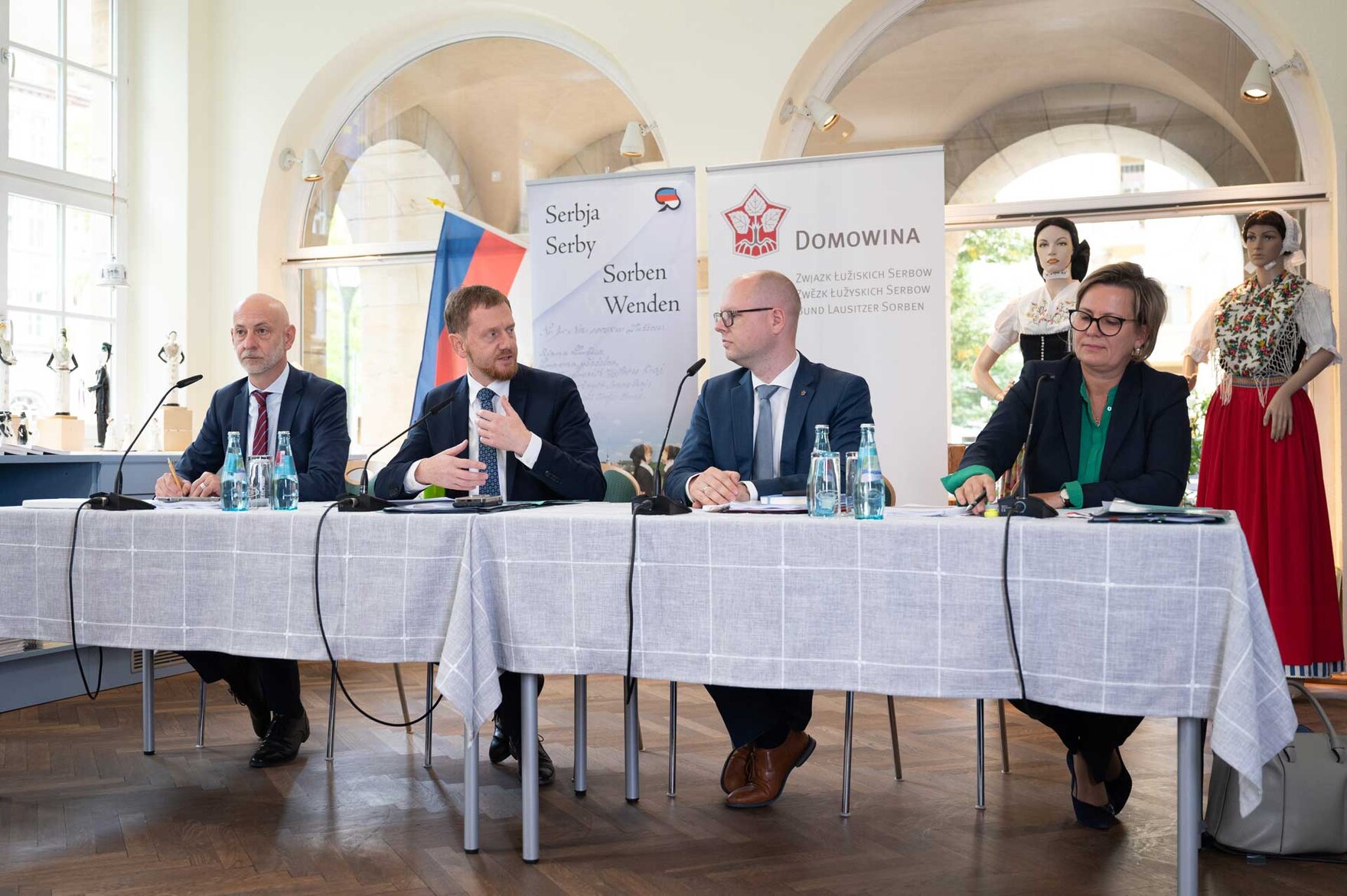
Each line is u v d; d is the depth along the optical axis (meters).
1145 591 1.84
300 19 5.88
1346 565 4.39
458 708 2.19
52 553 2.57
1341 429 4.43
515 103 5.77
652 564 2.16
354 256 6.01
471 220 5.63
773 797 2.70
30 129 5.45
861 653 2.03
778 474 2.91
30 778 2.97
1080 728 2.44
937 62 5.13
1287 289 3.98
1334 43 4.50
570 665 2.21
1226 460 4.08
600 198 4.63
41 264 5.49
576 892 2.14
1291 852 2.30
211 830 2.52
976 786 2.89
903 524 2.00
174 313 5.88
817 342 4.39
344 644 2.32
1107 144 4.96
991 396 5.02
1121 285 2.53
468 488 2.68
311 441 3.32
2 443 3.90
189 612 2.46
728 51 5.16
